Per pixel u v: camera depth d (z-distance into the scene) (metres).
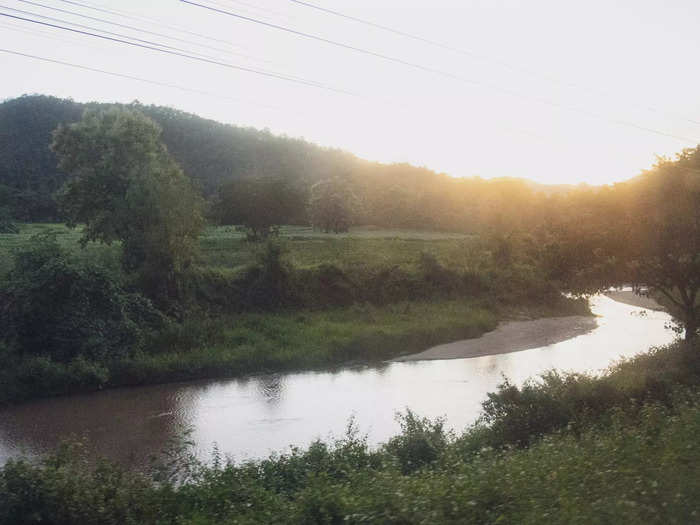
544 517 6.18
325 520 7.35
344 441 15.03
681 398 14.05
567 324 46.81
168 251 36.31
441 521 6.44
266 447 19.03
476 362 33.09
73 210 43.09
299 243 63.25
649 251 22.50
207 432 20.89
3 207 70.50
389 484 7.73
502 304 51.06
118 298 30.48
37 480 9.54
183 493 9.93
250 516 8.30
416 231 94.81
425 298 49.06
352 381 28.72
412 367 31.92
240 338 34.31
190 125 122.00
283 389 27.23
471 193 104.38
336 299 44.72
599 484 7.14
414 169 128.88
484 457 10.84
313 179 117.19
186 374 29.50
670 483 6.88
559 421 14.98
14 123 101.88
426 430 14.98
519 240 58.53
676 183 21.47
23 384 25.95
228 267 46.38
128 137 43.25
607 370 20.59
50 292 28.56
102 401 25.48
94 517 9.09
